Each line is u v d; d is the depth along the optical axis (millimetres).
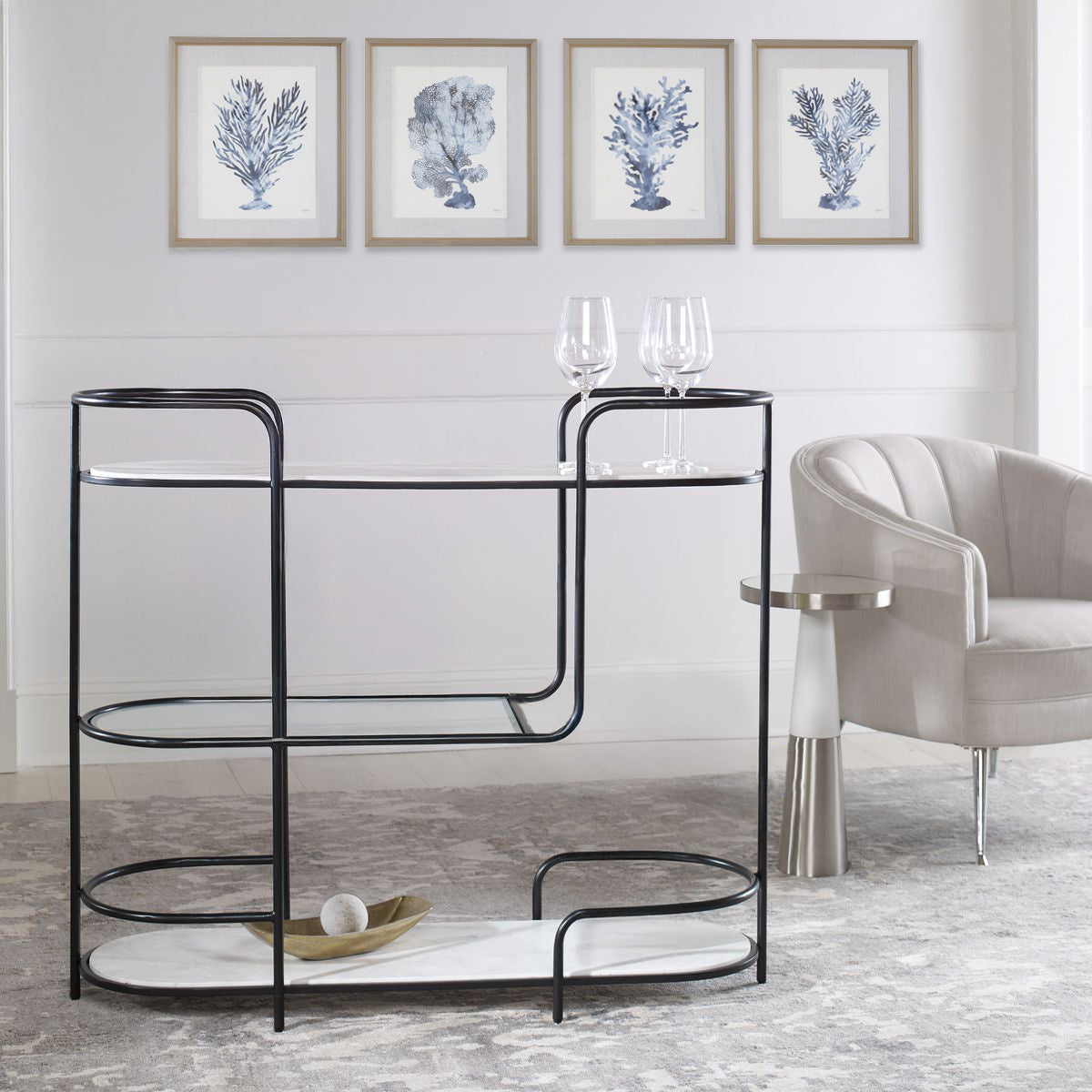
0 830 3588
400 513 4438
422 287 4395
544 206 4426
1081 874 3248
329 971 2484
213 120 4266
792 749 3285
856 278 4609
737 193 4512
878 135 4578
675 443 4539
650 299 2713
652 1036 2389
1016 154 4656
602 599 4543
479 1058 2301
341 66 4293
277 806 2400
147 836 3537
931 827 3623
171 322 4289
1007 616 3449
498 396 4441
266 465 2615
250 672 4406
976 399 4707
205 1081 2217
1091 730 3391
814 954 2766
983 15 4621
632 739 4582
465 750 4461
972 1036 2383
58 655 4305
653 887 3150
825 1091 2180
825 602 3160
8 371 4125
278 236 4309
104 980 2457
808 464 3703
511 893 3105
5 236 4082
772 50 4500
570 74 4398
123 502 4305
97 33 4207
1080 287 4613
